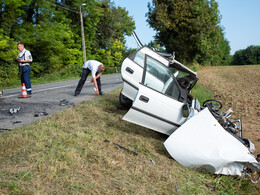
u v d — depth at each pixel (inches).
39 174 100.7
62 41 1003.9
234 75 1035.9
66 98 288.5
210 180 139.5
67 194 91.7
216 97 465.7
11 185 88.4
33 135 141.2
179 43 1353.3
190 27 1277.1
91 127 174.6
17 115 199.5
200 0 1284.4
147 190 110.5
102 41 1535.4
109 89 399.2
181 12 1250.0
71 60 1086.4
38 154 116.8
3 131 153.8
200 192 122.8
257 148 200.8
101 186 102.1
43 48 882.8
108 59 1489.9
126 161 132.9
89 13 1257.4
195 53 1425.9
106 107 240.7
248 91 555.2
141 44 234.2
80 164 115.1
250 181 148.0
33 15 895.7
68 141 137.8
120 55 1620.3
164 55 229.8
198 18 1244.5
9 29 732.7
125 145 156.8
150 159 144.2
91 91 358.6
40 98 288.8
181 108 172.7
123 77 214.5
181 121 171.8
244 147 145.3
